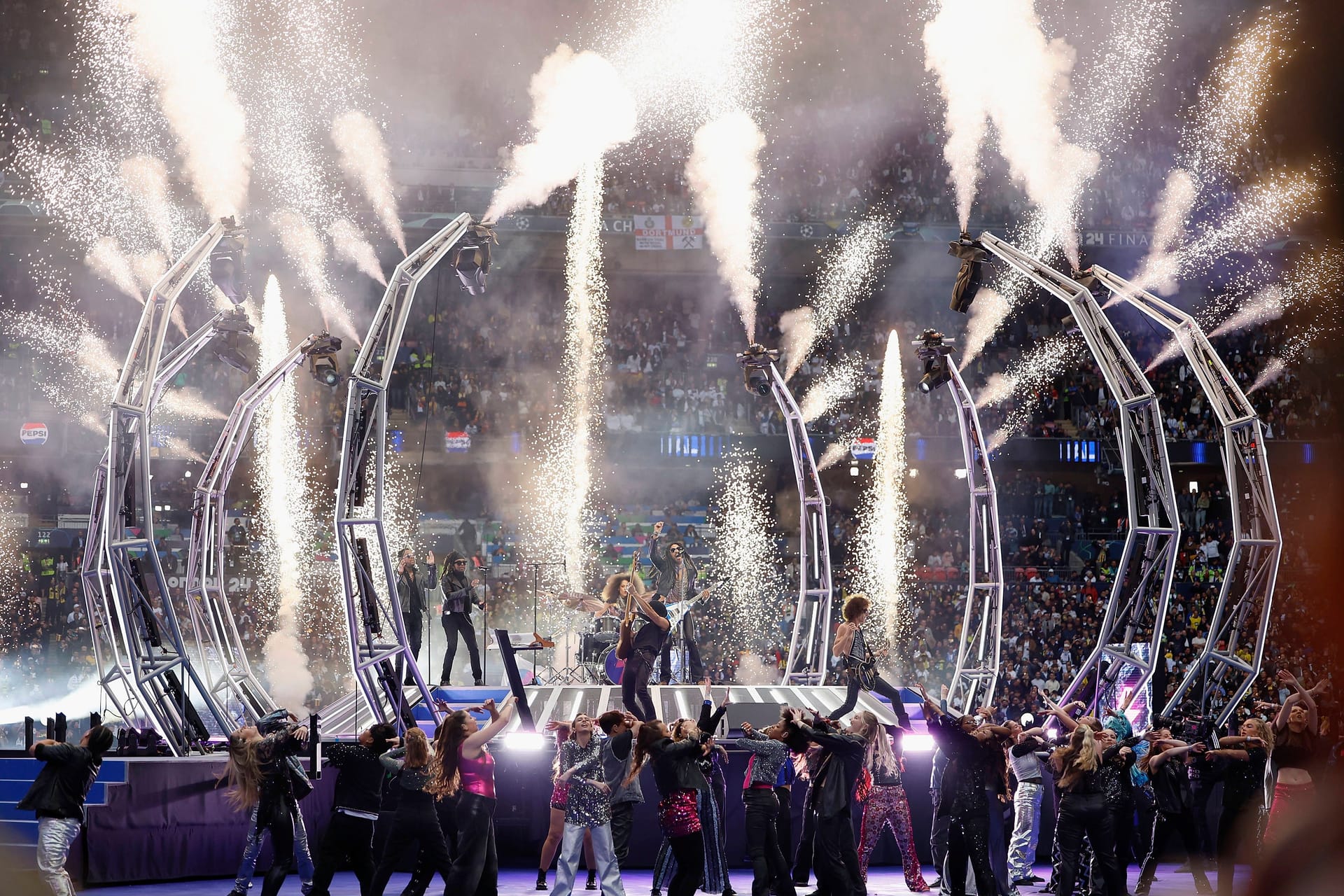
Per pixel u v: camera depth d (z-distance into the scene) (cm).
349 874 1464
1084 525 3416
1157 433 1636
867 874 1338
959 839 1092
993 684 1816
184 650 1585
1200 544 3189
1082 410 3522
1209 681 1688
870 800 1236
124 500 1565
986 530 1855
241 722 1870
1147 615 2880
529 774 1516
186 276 1598
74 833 1106
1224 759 1204
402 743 1106
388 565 1500
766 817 1113
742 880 1393
